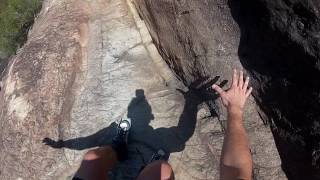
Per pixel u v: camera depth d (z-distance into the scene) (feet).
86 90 4.00
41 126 3.83
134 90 3.98
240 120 2.94
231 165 2.62
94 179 3.43
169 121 3.86
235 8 3.07
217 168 3.67
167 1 3.52
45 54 4.00
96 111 3.93
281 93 3.12
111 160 3.62
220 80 3.49
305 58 2.78
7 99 3.94
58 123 3.86
